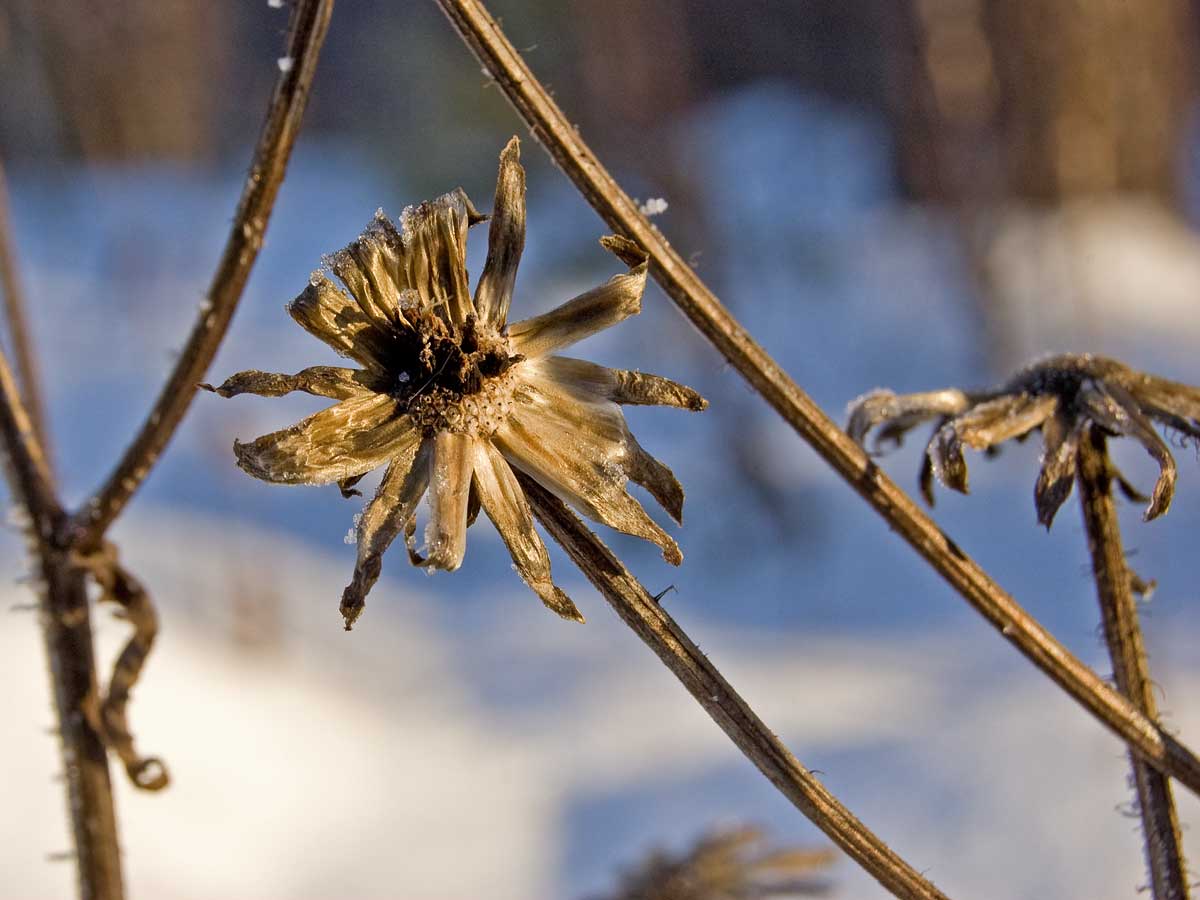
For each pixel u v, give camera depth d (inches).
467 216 15.7
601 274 102.0
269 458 15.4
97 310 130.3
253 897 60.0
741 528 100.8
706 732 71.2
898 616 87.1
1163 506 16.1
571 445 15.6
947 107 117.5
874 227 134.8
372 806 68.6
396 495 15.5
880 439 16.8
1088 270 115.8
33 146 134.3
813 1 165.2
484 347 15.5
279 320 138.1
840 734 67.9
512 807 67.3
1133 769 16.3
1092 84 122.3
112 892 17.5
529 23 109.0
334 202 162.9
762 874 17.9
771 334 122.8
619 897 18.0
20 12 112.4
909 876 15.6
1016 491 92.1
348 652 85.5
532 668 84.1
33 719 58.4
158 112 136.6
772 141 155.7
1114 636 16.4
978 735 62.2
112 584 17.5
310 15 15.8
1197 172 140.2
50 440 18.4
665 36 116.9
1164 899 16.1
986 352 113.8
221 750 68.9
